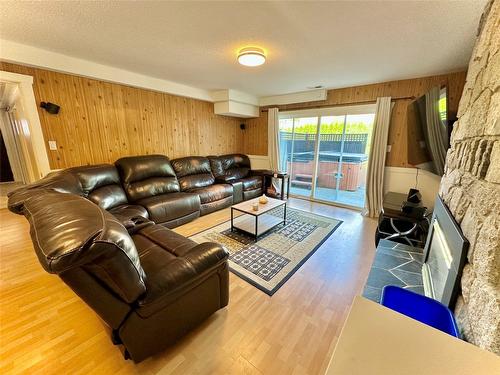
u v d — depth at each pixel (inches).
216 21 70.8
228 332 59.2
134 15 67.8
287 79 138.1
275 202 129.0
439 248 56.4
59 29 76.9
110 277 38.3
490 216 30.8
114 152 133.7
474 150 41.9
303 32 76.9
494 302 26.1
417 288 61.4
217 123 198.8
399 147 139.9
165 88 146.9
